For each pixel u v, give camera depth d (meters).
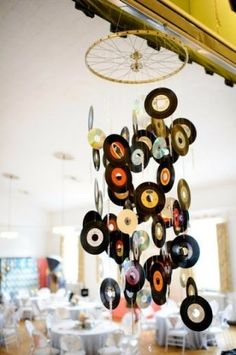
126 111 5.32
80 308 8.34
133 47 3.46
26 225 12.45
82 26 3.59
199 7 1.80
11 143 7.15
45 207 12.92
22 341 7.86
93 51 3.88
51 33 3.74
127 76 4.26
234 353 4.23
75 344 5.30
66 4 3.32
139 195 3.32
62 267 12.31
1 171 9.25
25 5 3.37
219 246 8.84
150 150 3.58
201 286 9.26
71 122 5.97
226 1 1.86
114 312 9.23
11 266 11.59
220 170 7.73
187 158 6.90
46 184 10.12
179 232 3.49
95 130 3.70
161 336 7.04
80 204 11.95
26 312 10.38
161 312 7.49
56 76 4.59
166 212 3.57
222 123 5.55
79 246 11.96
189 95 4.79
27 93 5.07
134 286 3.41
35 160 8.15
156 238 3.45
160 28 1.66
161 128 3.61
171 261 3.43
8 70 4.47
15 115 5.81
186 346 6.76
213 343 6.99
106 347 5.45
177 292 9.34
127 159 3.42
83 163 7.87
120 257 3.49
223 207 8.70
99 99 5.09
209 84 4.54
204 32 1.70
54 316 7.04
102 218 3.63
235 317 8.30
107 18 2.10
